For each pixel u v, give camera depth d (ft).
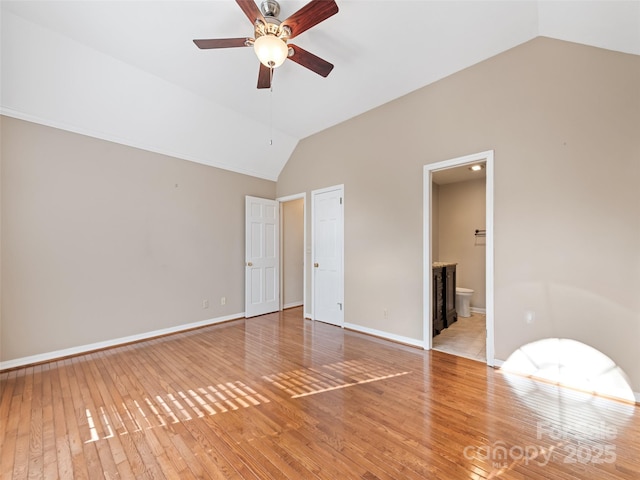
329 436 5.58
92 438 5.53
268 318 14.98
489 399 6.89
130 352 10.11
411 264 10.76
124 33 7.87
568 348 7.55
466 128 9.37
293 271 17.80
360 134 12.55
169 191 12.30
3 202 8.58
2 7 6.96
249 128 13.51
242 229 15.16
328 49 8.56
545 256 7.90
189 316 12.90
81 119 9.81
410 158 10.82
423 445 5.31
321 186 14.28
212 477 4.60
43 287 9.24
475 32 7.84
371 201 12.09
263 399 6.95
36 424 5.96
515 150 8.39
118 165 10.85
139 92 10.08
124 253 10.99
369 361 9.25
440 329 12.40
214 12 7.18
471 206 17.12
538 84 8.02
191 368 8.75
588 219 7.31
